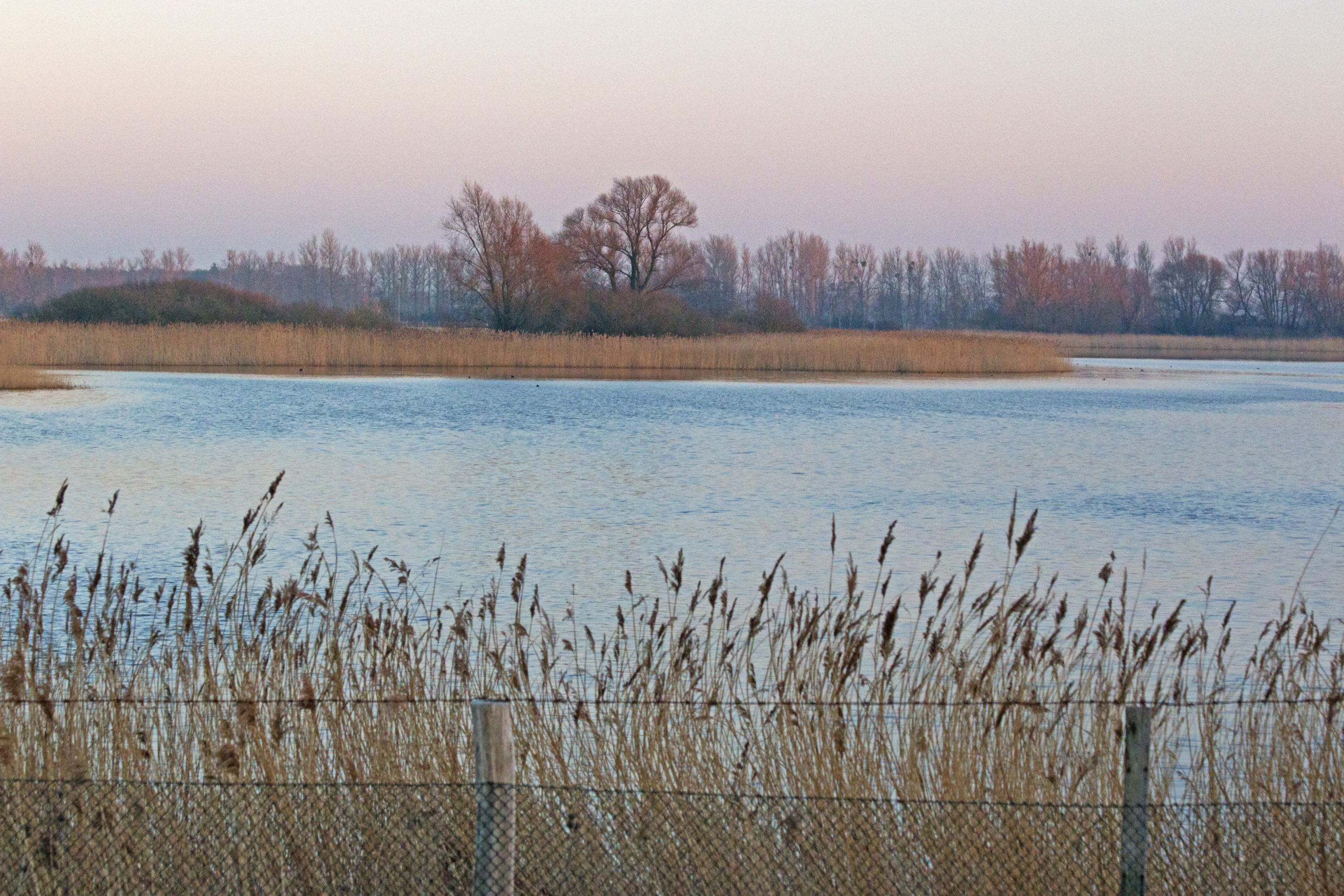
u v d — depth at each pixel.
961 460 28.55
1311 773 6.50
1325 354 121.88
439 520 19.66
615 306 82.81
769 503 21.78
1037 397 51.06
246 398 43.56
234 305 76.56
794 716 6.65
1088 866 5.95
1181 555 17.52
